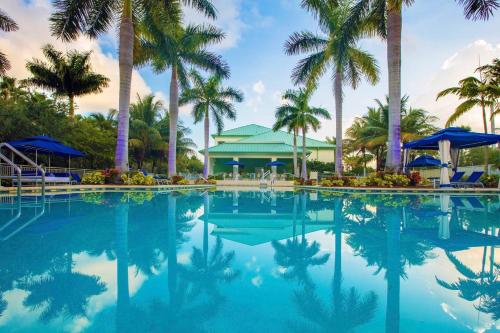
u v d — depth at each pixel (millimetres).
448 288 2322
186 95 24188
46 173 12820
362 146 33156
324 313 1915
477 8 11367
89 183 13086
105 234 4281
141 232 4496
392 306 2008
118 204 8195
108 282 2422
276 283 2457
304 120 24281
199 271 2744
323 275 2641
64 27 13164
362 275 2635
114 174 13469
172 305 2018
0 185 11273
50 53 22703
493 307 1990
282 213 7066
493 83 19844
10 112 15789
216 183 26047
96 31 14156
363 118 35812
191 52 19750
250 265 2945
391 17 13609
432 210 7191
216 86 24578
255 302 2086
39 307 1963
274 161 30594
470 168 23172
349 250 3502
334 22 17531
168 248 3566
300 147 34156
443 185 13438
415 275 2619
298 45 19281
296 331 1708
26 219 5504
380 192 12914
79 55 23219
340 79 18094
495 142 14336
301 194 14078
